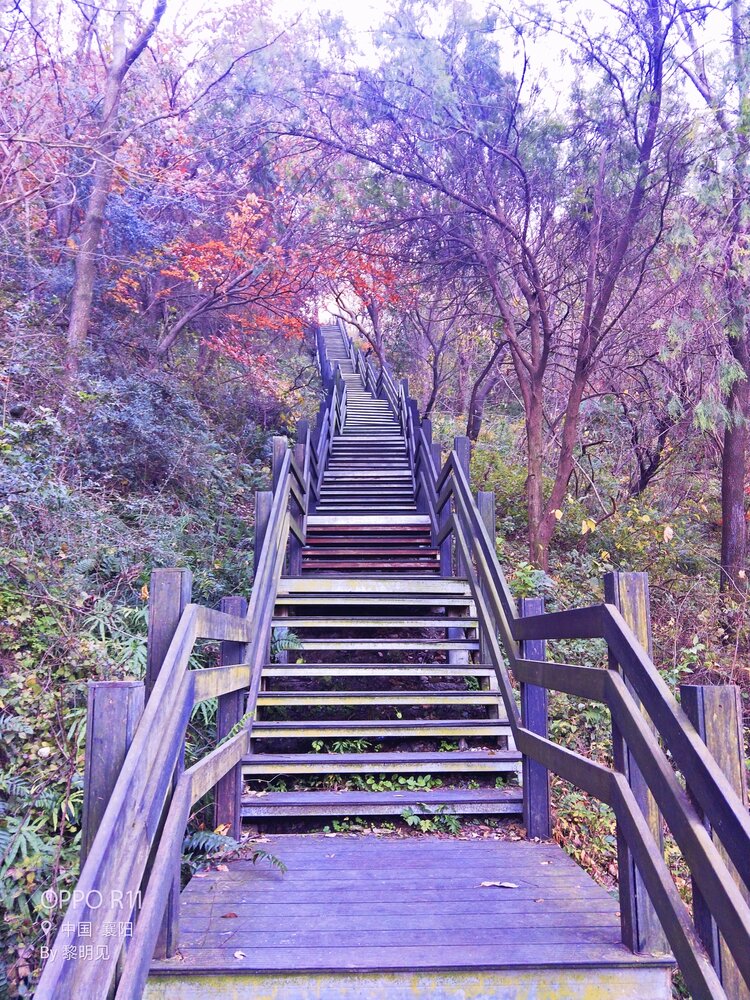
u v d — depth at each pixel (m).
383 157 9.09
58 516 5.11
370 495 8.85
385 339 19.52
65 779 3.37
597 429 11.27
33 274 8.42
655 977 2.25
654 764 2.14
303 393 15.60
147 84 9.93
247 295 11.73
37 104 7.54
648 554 8.96
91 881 1.45
